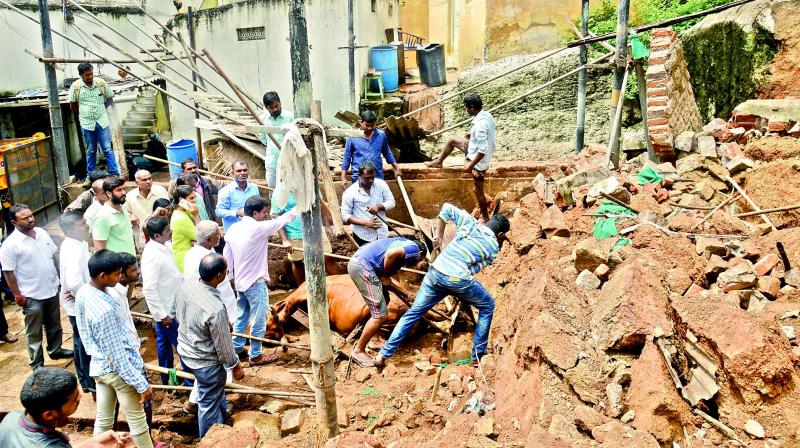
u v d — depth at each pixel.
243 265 6.30
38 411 3.24
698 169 6.68
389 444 4.62
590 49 11.45
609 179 6.62
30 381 3.25
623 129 11.12
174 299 5.63
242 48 13.61
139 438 4.96
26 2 15.85
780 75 7.35
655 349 4.02
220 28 13.75
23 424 3.28
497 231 6.03
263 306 6.48
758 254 5.09
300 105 4.50
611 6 12.05
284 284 8.54
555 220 6.54
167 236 5.92
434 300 5.98
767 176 5.89
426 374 6.03
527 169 9.20
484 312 5.99
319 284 4.64
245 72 13.70
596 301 4.72
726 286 4.77
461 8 15.71
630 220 5.95
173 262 5.98
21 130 14.97
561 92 11.62
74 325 5.69
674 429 3.75
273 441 5.06
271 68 13.41
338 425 5.21
